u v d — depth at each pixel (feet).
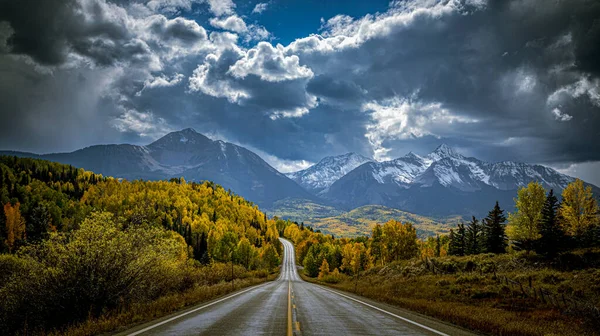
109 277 51.21
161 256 62.39
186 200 627.05
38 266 48.42
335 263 357.20
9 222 252.01
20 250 49.90
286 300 78.48
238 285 131.85
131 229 57.72
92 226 51.78
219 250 336.49
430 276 129.80
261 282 196.34
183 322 44.19
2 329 44.47
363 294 105.70
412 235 220.02
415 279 129.39
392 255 222.69
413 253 218.59
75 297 48.11
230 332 37.58
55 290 47.88
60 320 47.60
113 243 51.98
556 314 60.85
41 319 46.50
